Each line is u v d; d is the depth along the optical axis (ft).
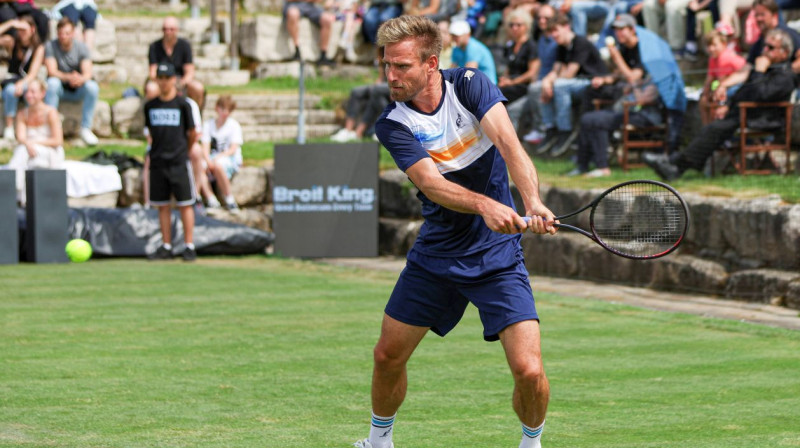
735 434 38.29
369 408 43.16
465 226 32.35
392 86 31.94
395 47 31.63
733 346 56.18
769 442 37.06
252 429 39.55
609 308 69.62
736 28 101.04
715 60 89.51
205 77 141.90
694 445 36.81
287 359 53.62
